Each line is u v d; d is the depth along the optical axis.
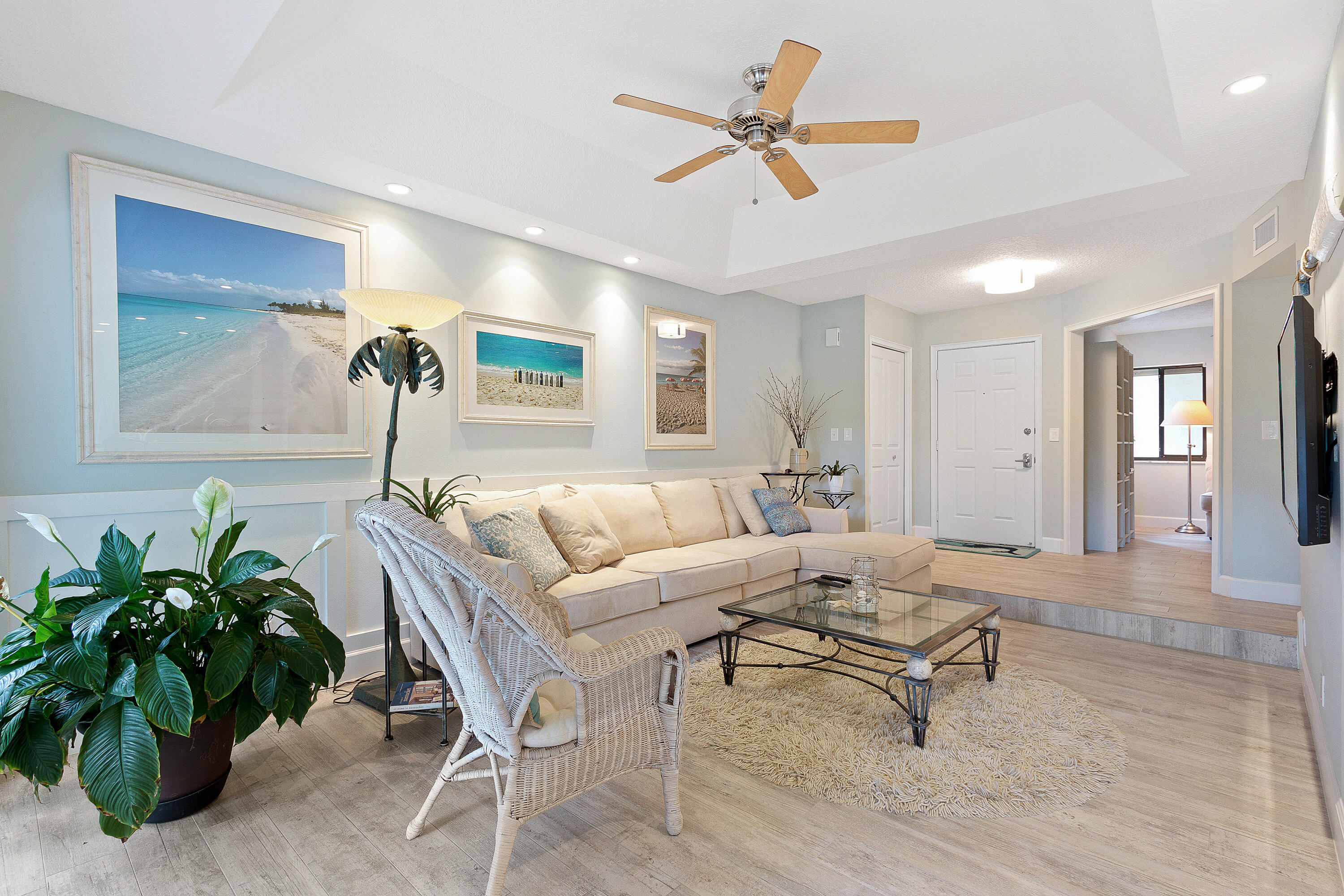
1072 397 5.49
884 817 1.82
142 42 1.91
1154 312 4.62
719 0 2.17
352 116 2.49
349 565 2.92
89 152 2.29
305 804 1.88
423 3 2.16
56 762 1.55
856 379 5.60
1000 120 3.00
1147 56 1.97
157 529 2.42
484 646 1.45
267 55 2.11
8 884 1.53
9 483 2.14
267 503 2.66
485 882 1.54
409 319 2.47
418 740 2.31
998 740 2.26
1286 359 2.35
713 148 3.22
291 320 2.74
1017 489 5.85
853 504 5.58
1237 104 2.12
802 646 3.37
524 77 2.61
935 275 4.89
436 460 3.24
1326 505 1.75
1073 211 3.14
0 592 1.79
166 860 1.62
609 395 4.16
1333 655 1.82
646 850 1.67
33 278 2.19
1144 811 1.85
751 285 4.71
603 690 1.54
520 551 2.77
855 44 2.41
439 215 3.25
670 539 3.93
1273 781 2.02
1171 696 2.72
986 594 4.10
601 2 2.17
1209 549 5.87
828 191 3.75
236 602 1.86
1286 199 3.08
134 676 1.57
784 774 2.04
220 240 2.55
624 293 4.25
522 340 3.62
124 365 2.35
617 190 3.46
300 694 1.89
